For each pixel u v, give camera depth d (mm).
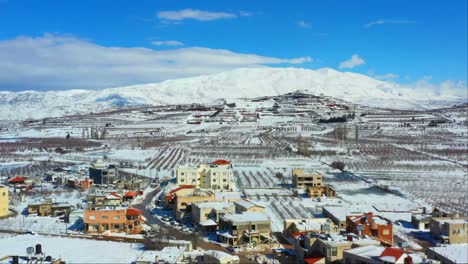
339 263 102000
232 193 185750
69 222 154000
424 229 148250
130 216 145000
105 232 141250
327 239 106375
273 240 130500
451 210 171500
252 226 132125
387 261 86812
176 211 161625
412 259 89875
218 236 134250
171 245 119688
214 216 147250
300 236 117250
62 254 115625
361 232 121812
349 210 160375
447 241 132250
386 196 198625
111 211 143000
